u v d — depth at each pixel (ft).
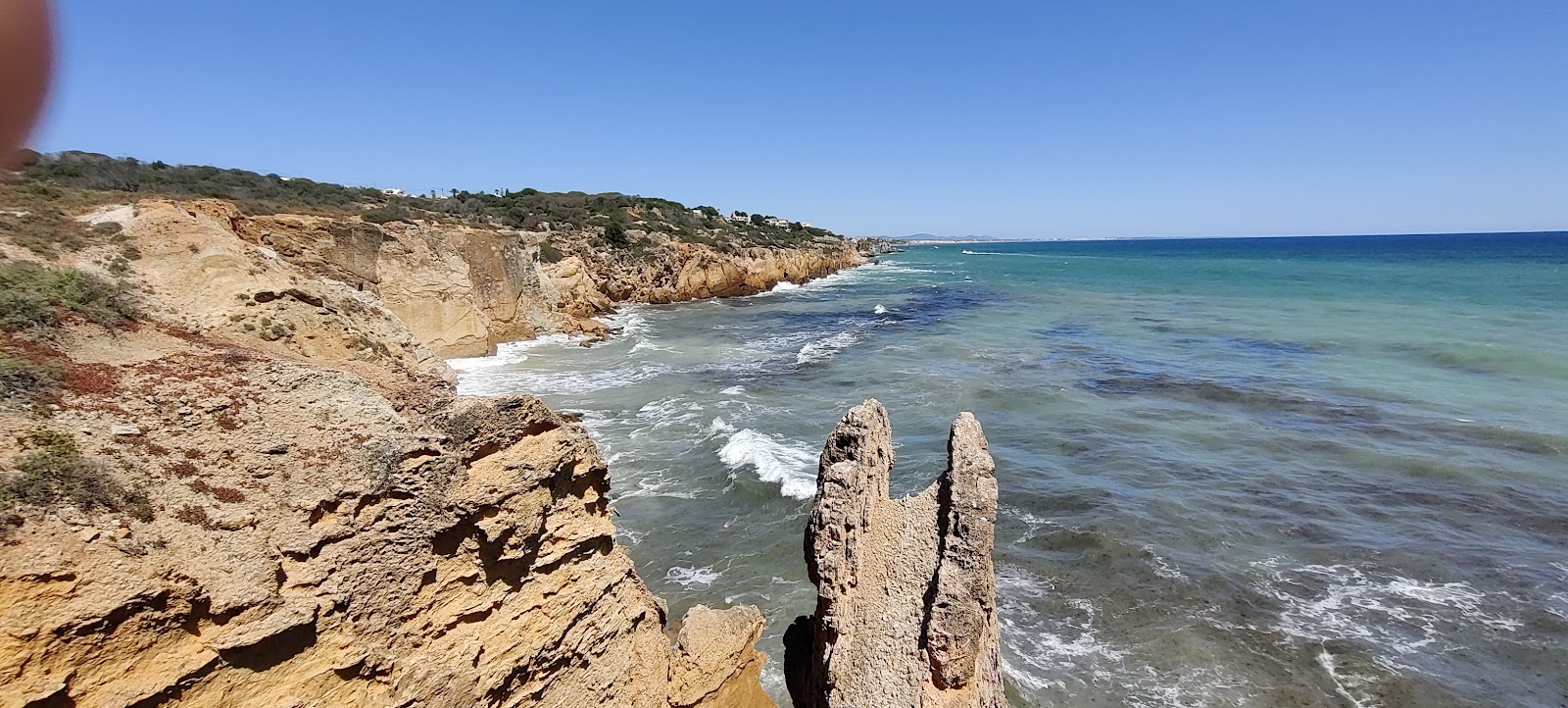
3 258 42.60
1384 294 255.09
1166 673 47.80
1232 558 62.18
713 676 37.04
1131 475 81.15
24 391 24.97
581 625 31.99
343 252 121.19
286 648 23.44
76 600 19.76
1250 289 295.07
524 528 29.27
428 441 28.27
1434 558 61.67
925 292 318.86
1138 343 168.14
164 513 23.06
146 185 124.36
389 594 26.14
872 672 29.96
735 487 76.13
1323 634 51.49
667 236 332.39
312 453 26.66
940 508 32.78
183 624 21.63
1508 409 102.73
